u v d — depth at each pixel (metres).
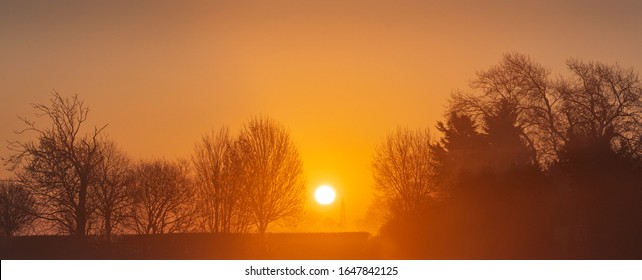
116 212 65.00
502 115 67.12
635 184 45.00
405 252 58.09
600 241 44.59
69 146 64.50
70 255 55.81
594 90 62.12
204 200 70.62
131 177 66.50
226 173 71.88
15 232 63.59
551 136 63.41
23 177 63.16
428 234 57.66
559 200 50.69
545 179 51.62
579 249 45.47
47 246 56.78
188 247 57.25
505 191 52.56
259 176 72.81
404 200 72.25
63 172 63.50
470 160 69.50
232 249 57.62
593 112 61.31
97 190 64.56
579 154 49.34
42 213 63.22
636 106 61.06
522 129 65.75
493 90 67.56
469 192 55.25
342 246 58.91
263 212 72.44
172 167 69.38
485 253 52.09
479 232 53.31
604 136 55.00
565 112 62.62
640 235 42.94
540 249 48.78
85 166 64.25
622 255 43.00
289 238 60.59
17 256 55.88
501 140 67.38
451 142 72.00
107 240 58.09
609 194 45.69
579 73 63.59
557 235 48.53
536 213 50.25
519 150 67.19
